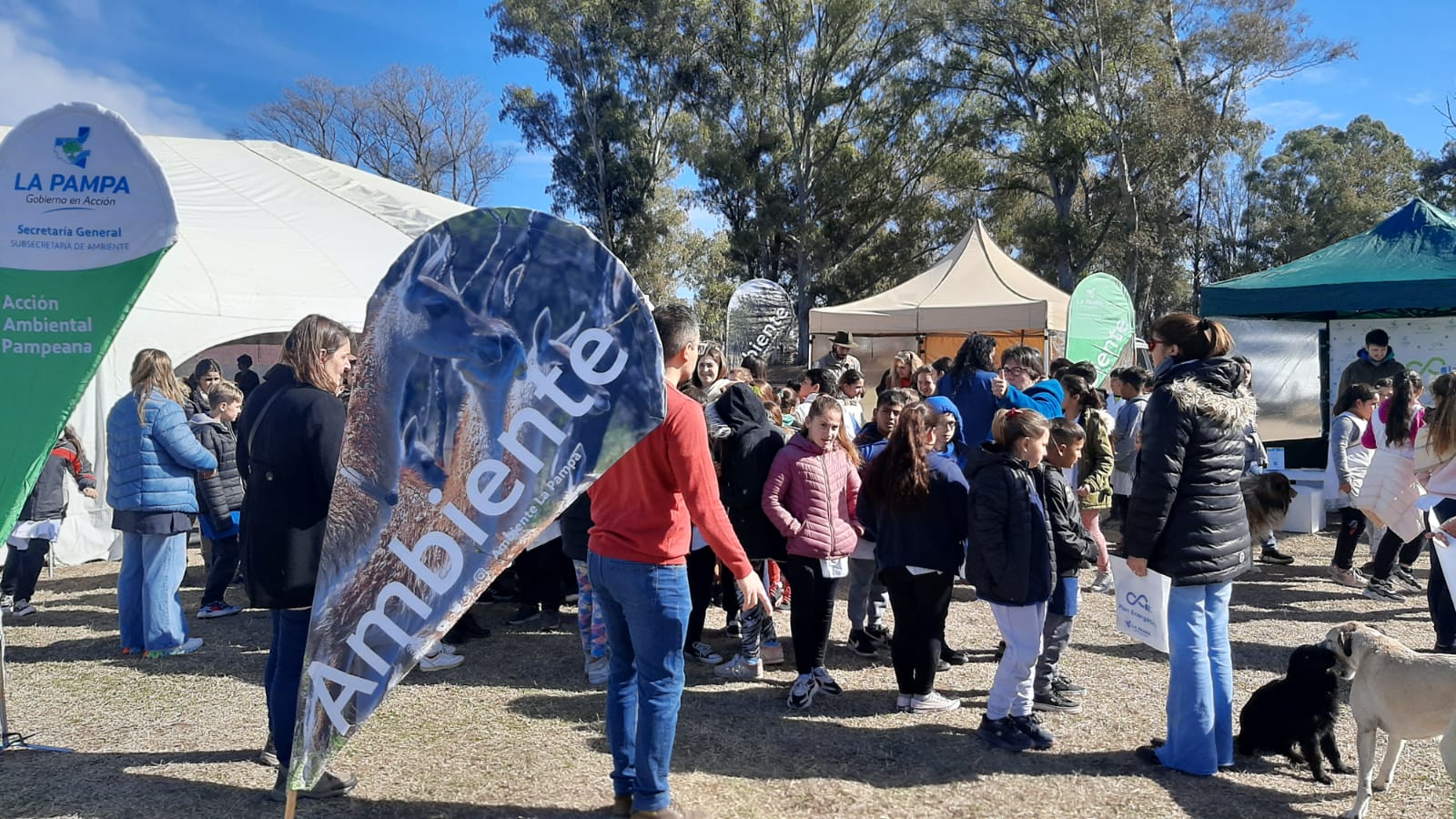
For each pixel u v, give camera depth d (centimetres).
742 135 3947
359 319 971
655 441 297
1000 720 404
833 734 419
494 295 269
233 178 1130
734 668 501
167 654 537
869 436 577
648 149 4038
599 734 418
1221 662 378
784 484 462
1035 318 1332
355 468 275
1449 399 484
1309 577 728
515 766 380
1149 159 3061
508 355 268
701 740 411
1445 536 380
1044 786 363
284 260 987
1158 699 464
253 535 326
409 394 273
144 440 523
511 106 4034
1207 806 345
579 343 266
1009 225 3753
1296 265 1104
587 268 266
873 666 525
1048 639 444
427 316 272
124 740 408
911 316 1426
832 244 3784
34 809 337
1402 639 558
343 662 276
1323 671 365
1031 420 388
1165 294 3988
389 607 273
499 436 268
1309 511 912
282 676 338
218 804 343
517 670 512
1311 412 1238
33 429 340
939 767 383
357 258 1044
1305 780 369
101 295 340
